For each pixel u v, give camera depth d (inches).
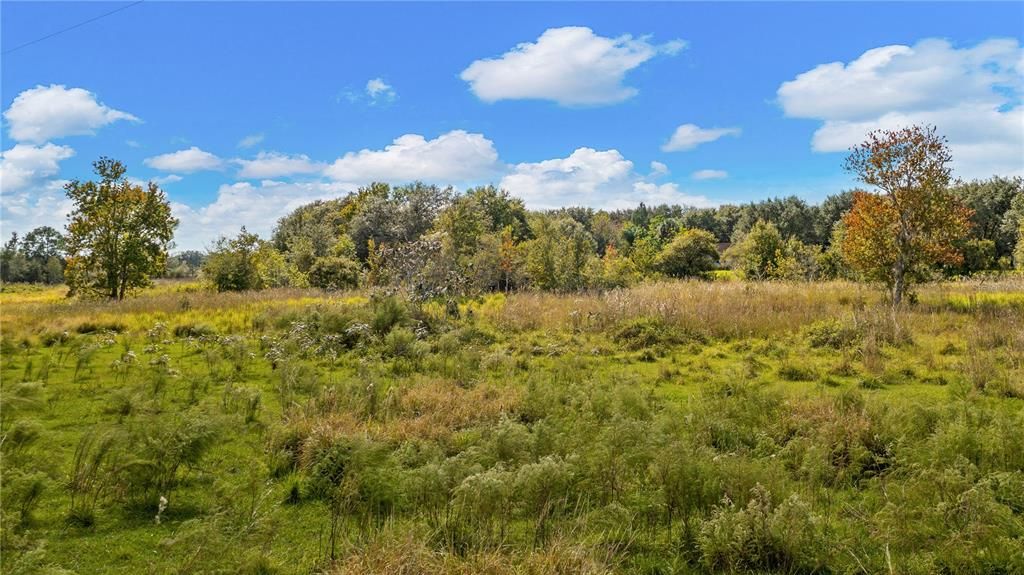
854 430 237.3
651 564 161.5
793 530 160.2
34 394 287.1
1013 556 150.9
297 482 211.5
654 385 356.8
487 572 147.4
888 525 169.9
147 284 1081.4
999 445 211.2
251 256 1127.0
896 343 450.0
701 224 3070.9
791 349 453.1
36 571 139.3
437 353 449.4
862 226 626.5
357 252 1840.6
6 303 994.1
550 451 218.8
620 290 751.7
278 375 361.1
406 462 218.5
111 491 198.8
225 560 154.4
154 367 392.2
